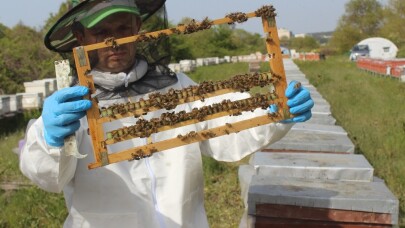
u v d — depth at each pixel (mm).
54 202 5988
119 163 2430
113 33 2361
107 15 2236
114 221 2426
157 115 2488
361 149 8266
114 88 2467
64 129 1957
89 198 2432
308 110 2213
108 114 1994
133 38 2029
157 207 2439
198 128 2543
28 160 2162
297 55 50094
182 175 2475
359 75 24641
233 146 2582
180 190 2461
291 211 3699
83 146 2393
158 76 2586
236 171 7332
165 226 2418
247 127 2137
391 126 10195
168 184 2469
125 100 2482
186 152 2500
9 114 12312
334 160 4418
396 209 3543
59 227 5480
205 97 2080
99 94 2459
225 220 5707
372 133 9477
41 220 5695
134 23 2432
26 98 12742
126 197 2412
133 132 2008
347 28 76625
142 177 2443
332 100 14023
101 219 2432
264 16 2123
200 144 2719
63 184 2291
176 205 2441
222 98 2553
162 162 2486
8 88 18016
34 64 19922
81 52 1976
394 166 7332
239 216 5781
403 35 68750
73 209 2467
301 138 5242
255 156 4629
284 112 2160
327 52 77125
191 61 31109
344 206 3590
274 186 3883
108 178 2396
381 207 3557
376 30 82312
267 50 2160
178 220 2436
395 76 20578
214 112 2084
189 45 43281
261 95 2141
